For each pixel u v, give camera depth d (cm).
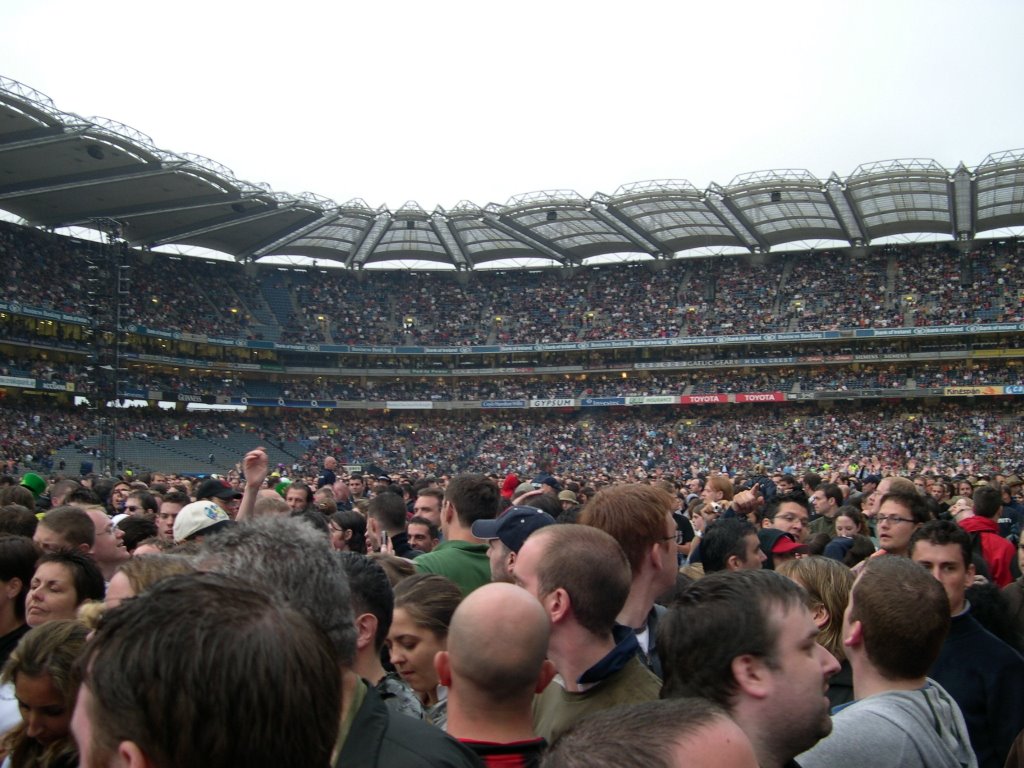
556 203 6228
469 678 357
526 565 444
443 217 6669
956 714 432
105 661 197
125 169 5484
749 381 7431
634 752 199
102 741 195
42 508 1783
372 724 345
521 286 8225
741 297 7500
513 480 1523
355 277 8319
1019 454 6234
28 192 5544
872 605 435
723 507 1557
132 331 6638
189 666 190
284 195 6356
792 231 6969
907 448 6531
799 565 642
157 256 7456
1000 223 6600
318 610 358
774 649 345
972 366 6906
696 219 6594
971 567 623
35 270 6338
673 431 7412
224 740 188
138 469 6444
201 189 5919
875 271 7262
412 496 2048
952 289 6900
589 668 419
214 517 802
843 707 439
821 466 6241
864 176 5453
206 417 7544
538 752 358
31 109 4606
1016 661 547
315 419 8019
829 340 6994
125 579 511
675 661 367
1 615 648
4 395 6369
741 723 344
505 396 7931
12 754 470
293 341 7712
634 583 546
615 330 7644
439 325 8044
